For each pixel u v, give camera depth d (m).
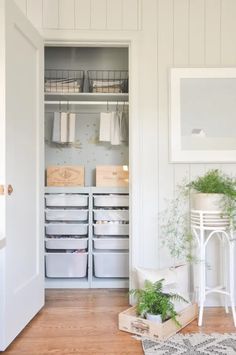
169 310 2.01
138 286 2.28
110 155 3.40
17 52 2.02
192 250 2.53
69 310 2.40
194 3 2.56
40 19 2.53
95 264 3.01
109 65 3.42
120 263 3.01
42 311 2.38
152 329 1.95
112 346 1.86
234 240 2.45
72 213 2.97
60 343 1.90
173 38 2.55
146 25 2.55
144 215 2.55
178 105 2.54
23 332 2.04
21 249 2.07
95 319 2.24
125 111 3.16
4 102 1.83
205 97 2.54
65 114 3.08
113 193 2.99
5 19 1.83
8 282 1.85
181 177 2.56
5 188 1.82
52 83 3.03
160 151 2.56
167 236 2.55
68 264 2.99
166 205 2.55
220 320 2.22
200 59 2.56
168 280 2.21
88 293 2.80
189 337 1.96
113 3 2.55
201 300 2.17
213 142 2.54
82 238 2.97
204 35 2.56
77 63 3.42
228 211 2.18
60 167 3.06
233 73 2.53
